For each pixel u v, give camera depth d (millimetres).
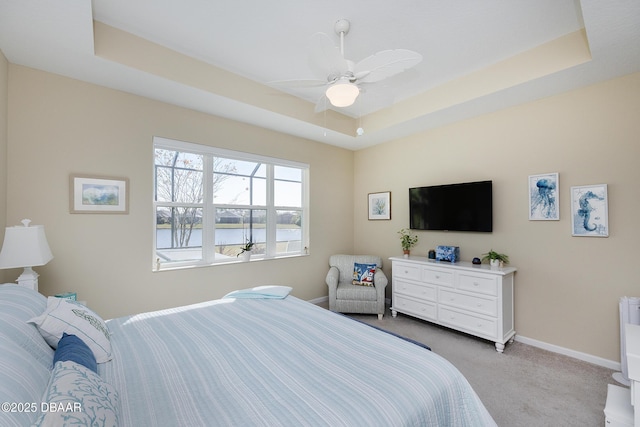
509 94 2750
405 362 1312
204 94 2758
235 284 3469
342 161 4742
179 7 1983
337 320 1859
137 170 2777
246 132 3566
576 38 2236
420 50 2475
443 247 3430
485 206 3186
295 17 2078
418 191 3854
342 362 1310
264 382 1150
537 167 2873
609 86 2463
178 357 1359
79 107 2488
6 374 808
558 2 1913
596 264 2527
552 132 2777
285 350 1430
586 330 2570
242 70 2844
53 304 1411
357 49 2447
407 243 3812
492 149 3205
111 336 1599
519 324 2973
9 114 2199
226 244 3529
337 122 3898
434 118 3389
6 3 1606
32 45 2008
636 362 1319
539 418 1823
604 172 2486
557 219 2734
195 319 1871
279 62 2701
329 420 919
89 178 2525
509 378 2279
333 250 4582
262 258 3793
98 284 2574
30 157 2281
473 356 2652
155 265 2986
